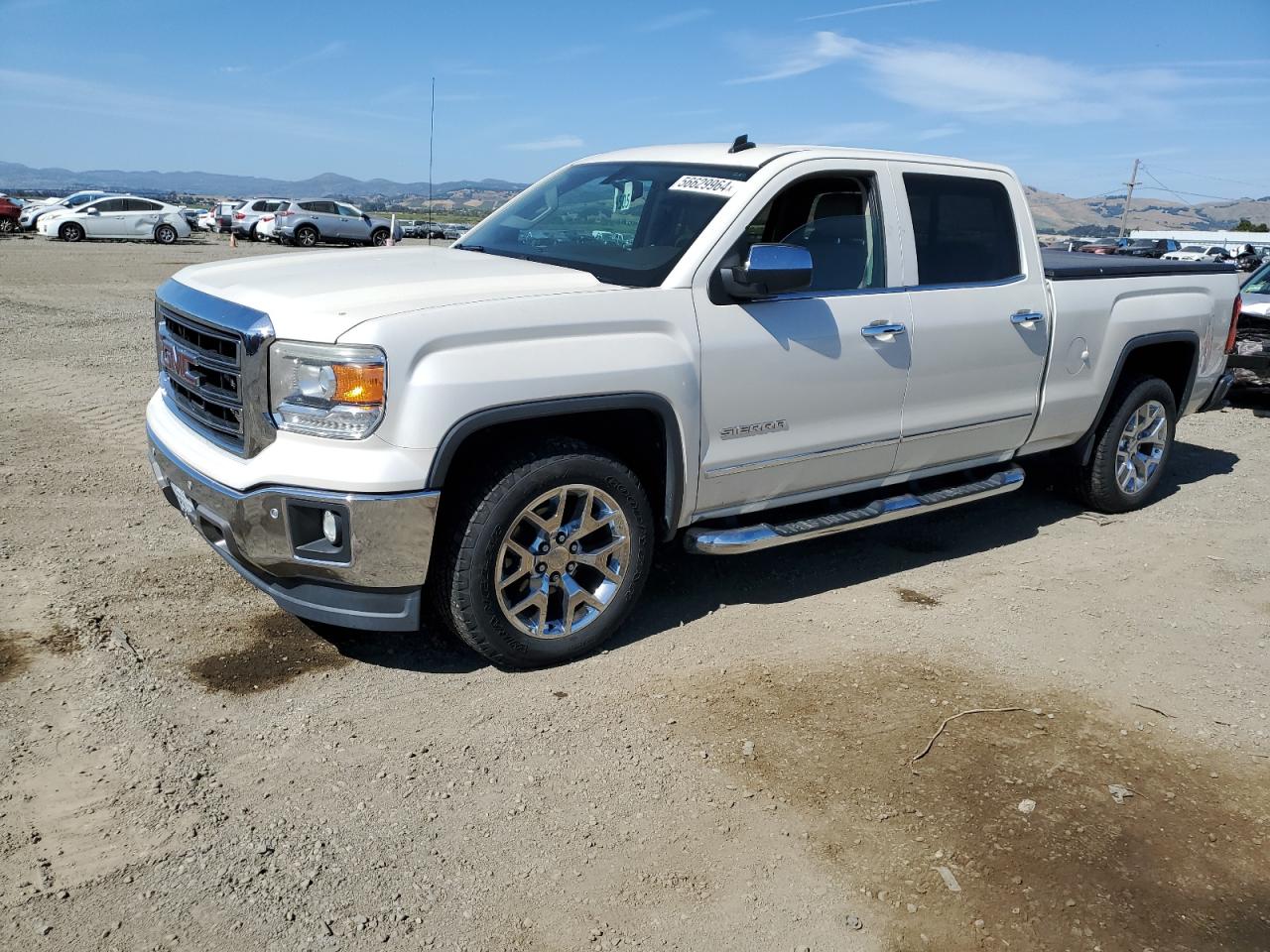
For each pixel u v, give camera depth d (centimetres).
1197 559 545
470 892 262
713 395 393
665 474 393
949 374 476
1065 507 634
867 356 439
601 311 362
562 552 372
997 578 507
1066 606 475
